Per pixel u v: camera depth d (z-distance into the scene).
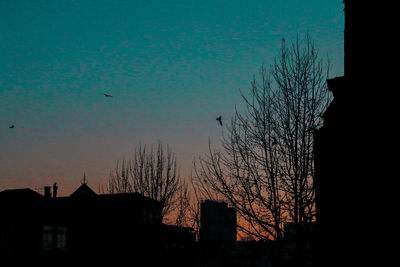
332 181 18.64
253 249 18.88
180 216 40.34
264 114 18.73
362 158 16.69
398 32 15.18
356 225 16.89
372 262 15.54
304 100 18.30
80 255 31.75
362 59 17.44
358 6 18.05
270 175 17.97
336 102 18.17
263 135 18.48
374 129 16.02
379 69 16.06
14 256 26.72
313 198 18.00
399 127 14.61
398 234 14.16
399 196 14.34
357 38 17.97
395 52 15.23
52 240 29.53
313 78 18.70
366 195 16.28
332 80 18.22
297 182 17.78
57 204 31.67
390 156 15.00
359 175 16.81
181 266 39.16
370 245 15.77
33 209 28.81
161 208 40.38
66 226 31.11
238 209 18.16
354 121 17.36
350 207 17.44
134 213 38.31
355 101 17.34
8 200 28.97
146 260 37.34
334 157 18.34
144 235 38.03
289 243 18.05
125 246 36.78
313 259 18.89
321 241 19.06
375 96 16.14
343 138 17.84
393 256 14.28
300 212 17.12
